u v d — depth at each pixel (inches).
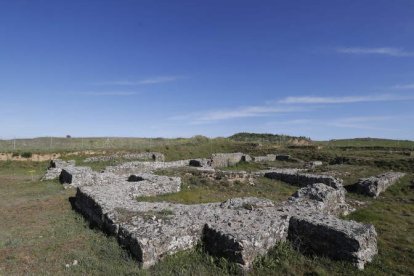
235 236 442.6
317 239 481.7
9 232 564.1
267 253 465.4
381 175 1145.4
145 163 1332.4
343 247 455.2
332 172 1299.2
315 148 2209.6
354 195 1000.9
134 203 636.1
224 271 427.5
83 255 460.1
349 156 1771.7
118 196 699.4
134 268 422.9
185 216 537.6
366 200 945.5
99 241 510.9
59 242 514.0
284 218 519.2
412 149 2037.4
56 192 922.7
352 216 740.0
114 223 526.3
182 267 434.3
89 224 609.6
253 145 2391.7
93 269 421.4
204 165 1521.9
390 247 534.0
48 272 410.0
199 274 418.6
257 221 502.6
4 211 712.4
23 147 1898.4
